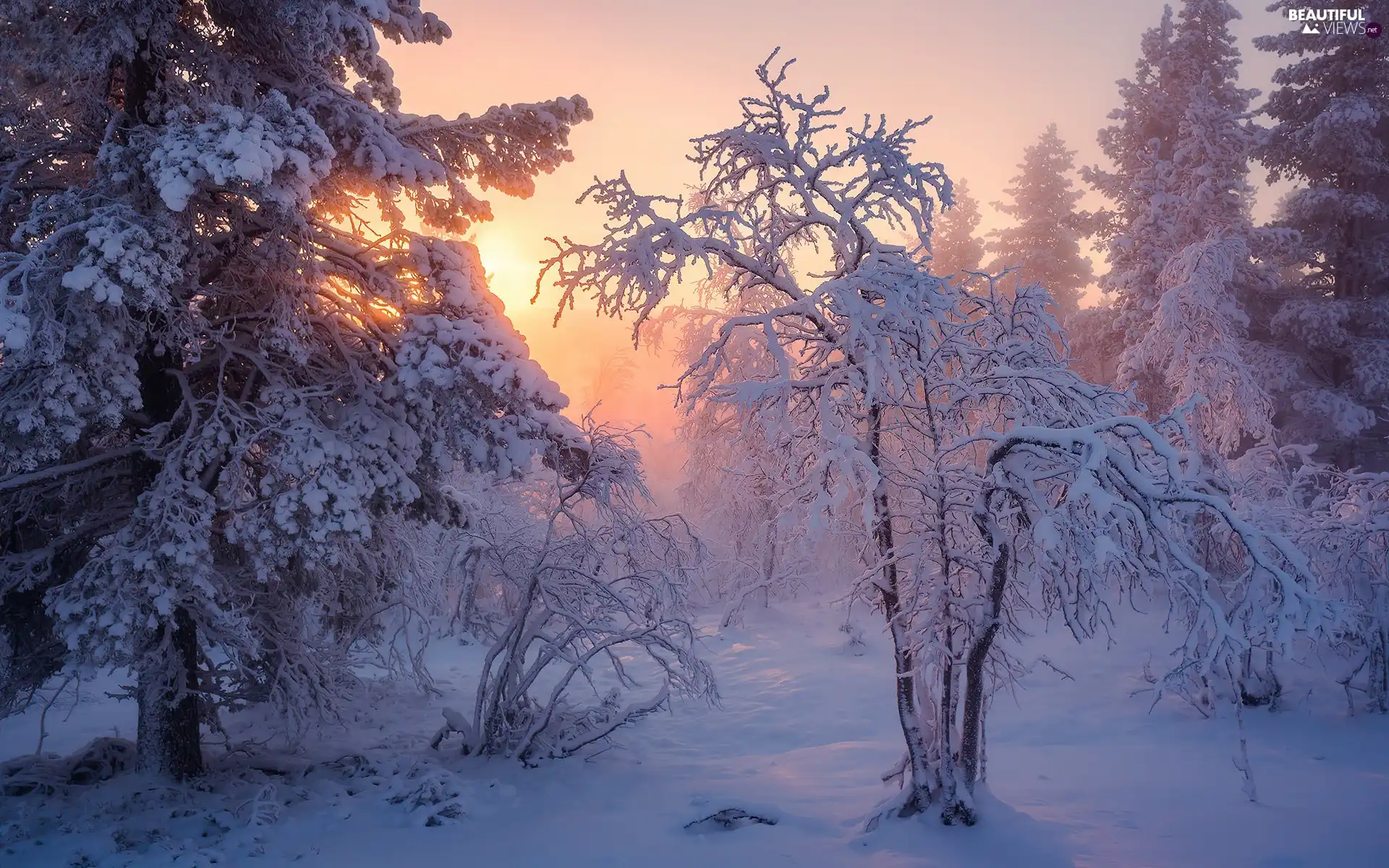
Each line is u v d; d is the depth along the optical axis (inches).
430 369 391.2
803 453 362.6
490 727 476.4
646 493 485.1
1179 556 270.4
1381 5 949.2
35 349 309.3
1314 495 721.0
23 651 412.8
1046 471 304.8
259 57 430.6
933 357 355.3
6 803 373.1
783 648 831.1
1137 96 1097.4
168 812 362.9
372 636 553.3
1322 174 1016.9
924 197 353.7
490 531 609.6
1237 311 840.9
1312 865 278.4
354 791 406.3
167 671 395.9
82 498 430.0
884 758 471.5
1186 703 548.4
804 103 362.0
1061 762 449.4
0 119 375.2
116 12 358.9
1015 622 361.7
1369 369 903.7
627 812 374.0
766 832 335.6
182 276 339.6
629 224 365.7
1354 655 519.8
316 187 391.2
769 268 379.2
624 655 837.2
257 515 375.6
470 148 476.4
